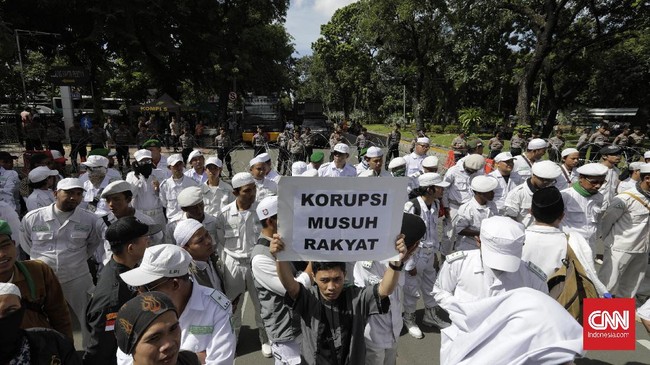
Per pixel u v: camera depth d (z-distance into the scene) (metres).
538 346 1.43
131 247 2.73
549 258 3.15
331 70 59.59
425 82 34.28
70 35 26.08
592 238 4.68
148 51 28.11
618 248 4.83
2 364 1.98
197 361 1.95
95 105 28.55
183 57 30.33
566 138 28.44
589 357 4.17
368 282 3.57
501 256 2.54
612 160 6.09
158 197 6.38
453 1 24.09
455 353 1.69
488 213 4.79
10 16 22.77
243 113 28.11
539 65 22.62
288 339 3.09
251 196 4.20
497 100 38.06
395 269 2.27
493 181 4.74
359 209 2.18
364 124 52.25
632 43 29.14
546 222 3.24
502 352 1.49
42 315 2.83
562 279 3.02
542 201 3.21
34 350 2.08
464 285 2.90
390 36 28.91
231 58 30.72
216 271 3.58
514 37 29.34
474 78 30.70
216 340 2.26
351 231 2.20
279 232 2.17
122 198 4.02
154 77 32.25
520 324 1.49
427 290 4.80
